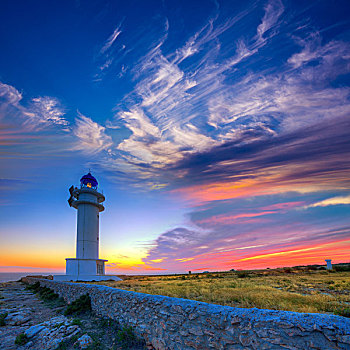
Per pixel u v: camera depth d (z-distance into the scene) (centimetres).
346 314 882
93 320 1151
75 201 4416
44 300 2052
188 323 646
